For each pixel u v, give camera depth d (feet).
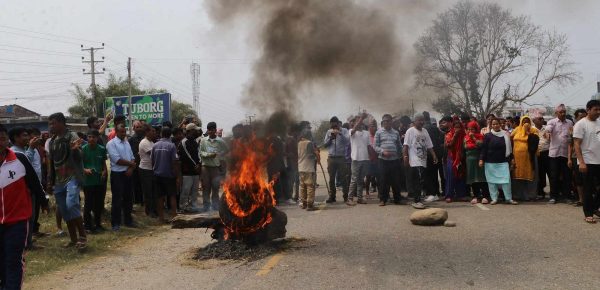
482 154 34.12
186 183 33.96
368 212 32.12
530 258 19.03
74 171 23.06
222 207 22.25
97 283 17.95
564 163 32.91
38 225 26.53
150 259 21.40
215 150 34.17
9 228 15.76
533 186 35.32
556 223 25.88
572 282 15.90
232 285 16.79
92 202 27.58
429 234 24.11
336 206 35.94
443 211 26.89
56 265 20.58
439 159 37.55
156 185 30.86
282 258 20.18
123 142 29.01
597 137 25.81
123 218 29.66
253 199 22.08
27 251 22.82
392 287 15.89
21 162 16.25
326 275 17.49
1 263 16.17
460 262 18.72
